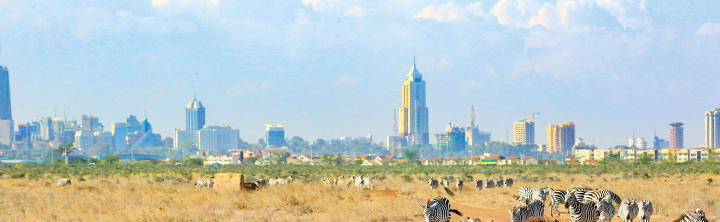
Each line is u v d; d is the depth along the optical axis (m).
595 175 195.38
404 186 118.81
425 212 47.84
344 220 56.38
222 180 98.94
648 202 50.44
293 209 64.75
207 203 70.44
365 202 73.25
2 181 147.12
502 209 70.69
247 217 58.31
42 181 148.12
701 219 44.41
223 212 61.97
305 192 87.12
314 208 66.50
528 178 159.25
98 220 56.53
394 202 71.12
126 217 58.50
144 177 185.38
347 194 82.38
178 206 68.00
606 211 51.38
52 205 69.50
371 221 56.62
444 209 48.75
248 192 91.31
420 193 92.56
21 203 71.62
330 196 80.31
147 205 68.31
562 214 64.31
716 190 96.00
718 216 58.91
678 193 83.38
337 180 116.31
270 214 60.94
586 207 50.78
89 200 73.56
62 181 117.75
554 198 64.25
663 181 137.75
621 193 84.44
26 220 57.69
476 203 78.06
